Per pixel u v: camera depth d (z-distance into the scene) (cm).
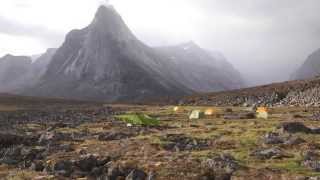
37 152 3622
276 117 8350
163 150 3897
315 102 13300
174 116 9656
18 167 3083
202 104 18825
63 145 4044
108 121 7875
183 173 2630
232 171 2858
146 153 3603
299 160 3322
